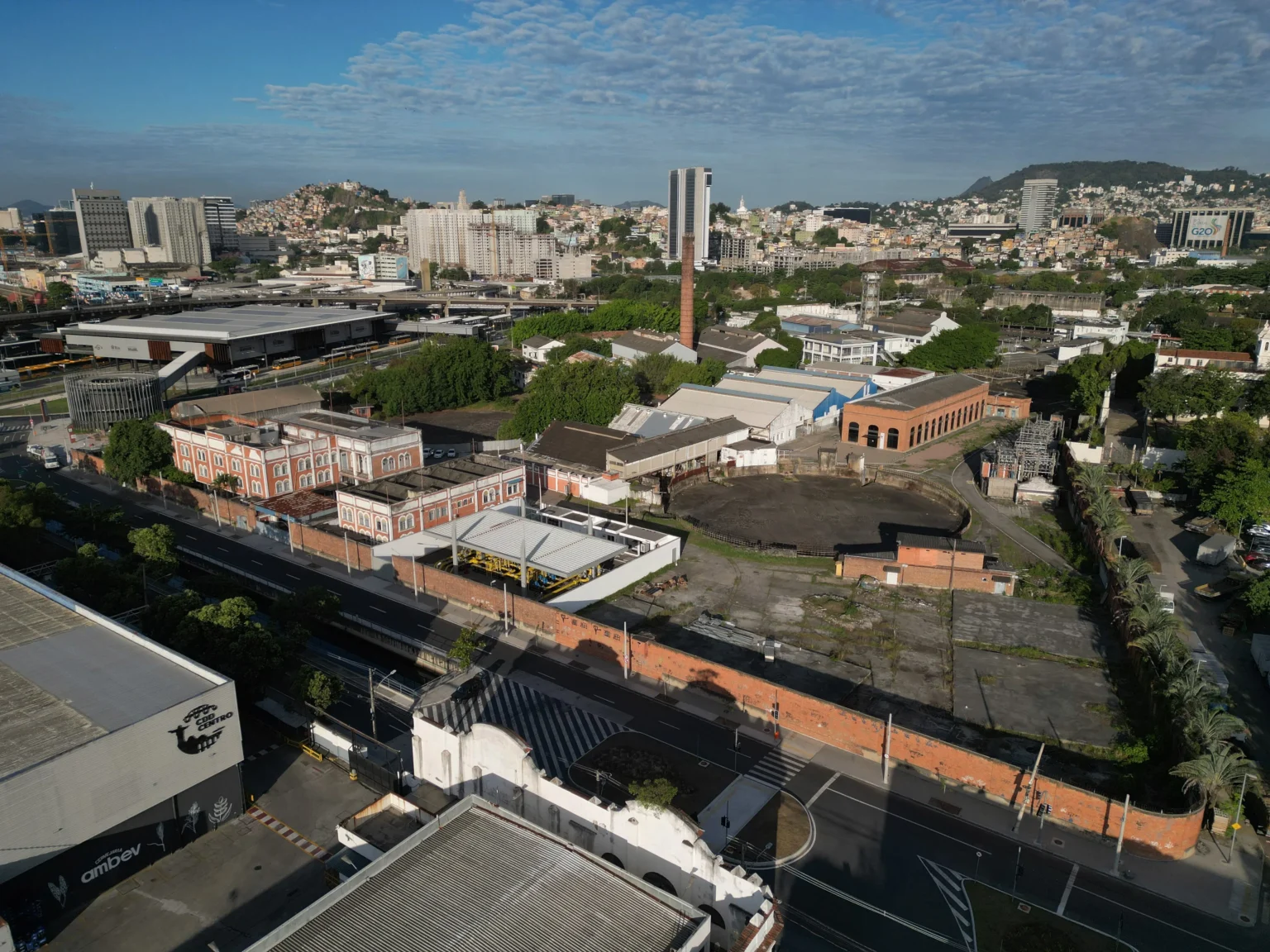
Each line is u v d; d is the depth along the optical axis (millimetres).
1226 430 123625
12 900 48531
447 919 40125
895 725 67438
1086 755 65562
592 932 39500
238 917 50781
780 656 80500
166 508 123625
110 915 50906
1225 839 56781
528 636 85000
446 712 72125
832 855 55094
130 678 59750
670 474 135500
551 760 65250
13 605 71062
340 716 71875
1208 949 47906
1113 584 89062
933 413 158875
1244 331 194625
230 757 58469
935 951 47656
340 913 40500
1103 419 153750
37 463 147000
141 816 54156
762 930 42094
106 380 166875
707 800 60594
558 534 101188
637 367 191250
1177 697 64625
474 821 47375
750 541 109812
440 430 173125
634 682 76875
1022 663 79375
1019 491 125188
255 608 84875
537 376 170000
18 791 47531
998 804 60344
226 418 144250
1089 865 54406
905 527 116375
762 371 191500
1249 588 85562
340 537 102750
